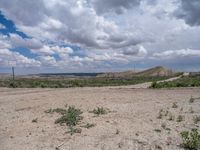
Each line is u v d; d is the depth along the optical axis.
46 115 10.87
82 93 21.98
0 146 6.84
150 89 25.72
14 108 13.36
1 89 32.38
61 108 12.49
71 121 9.00
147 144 6.50
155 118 9.39
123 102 14.27
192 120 8.89
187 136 6.44
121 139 6.97
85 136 7.39
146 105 12.77
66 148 6.43
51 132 7.98
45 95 20.55
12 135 7.86
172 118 9.28
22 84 42.78
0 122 9.83
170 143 6.50
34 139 7.32
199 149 6.04
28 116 10.83
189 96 16.62
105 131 7.82
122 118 9.62
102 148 6.35
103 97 17.47
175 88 25.72
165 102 13.70
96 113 10.80
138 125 8.41
